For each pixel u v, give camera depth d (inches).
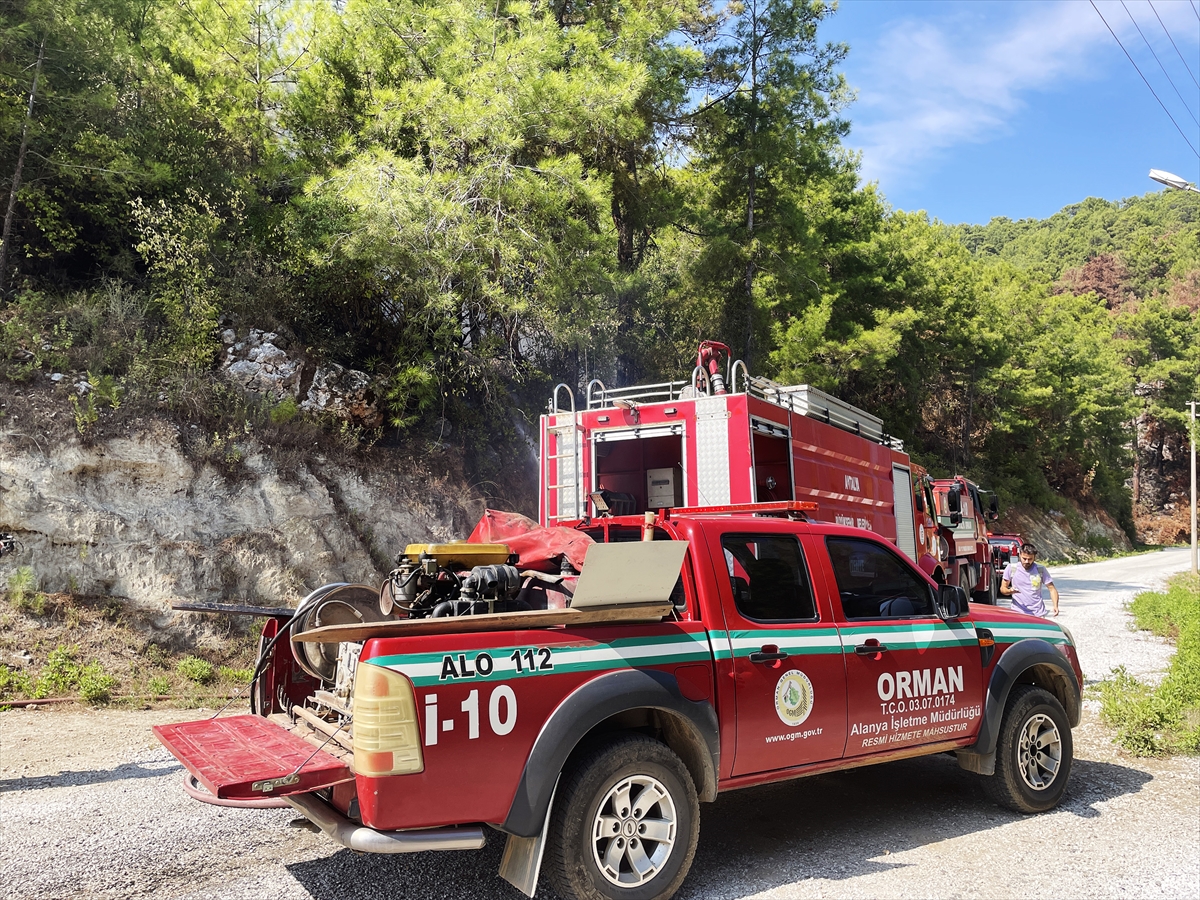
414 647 139.6
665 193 746.2
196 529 444.1
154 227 518.3
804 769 182.2
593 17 661.3
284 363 530.3
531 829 143.3
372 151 531.2
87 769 260.2
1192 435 1283.2
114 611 400.8
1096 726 315.6
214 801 145.3
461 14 543.5
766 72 791.7
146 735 303.4
